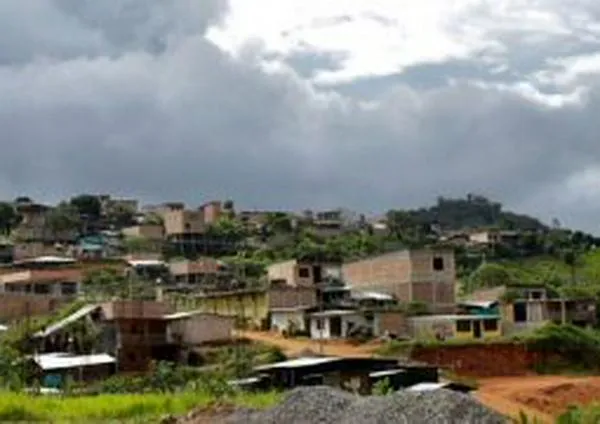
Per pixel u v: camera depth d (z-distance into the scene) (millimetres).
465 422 31094
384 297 106188
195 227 156625
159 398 47500
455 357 84062
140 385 66938
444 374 76125
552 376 83625
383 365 67375
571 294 106938
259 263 132875
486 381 79875
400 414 31984
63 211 170000
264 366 70250
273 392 56625
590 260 151625
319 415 33969
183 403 45844
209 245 155250
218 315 88875
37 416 42812
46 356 78438
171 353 85062
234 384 63469
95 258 132500
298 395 35656
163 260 135375
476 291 119562
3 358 72625
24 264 124250
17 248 139250
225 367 74438
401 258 109062
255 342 89062
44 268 120562
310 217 187000
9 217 168125
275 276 116938
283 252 143625
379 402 33250
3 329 90500
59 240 155000
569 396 71750
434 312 101812
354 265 115438
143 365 83500
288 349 84938
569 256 150875
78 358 77250
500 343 85500
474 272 137125
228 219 170875
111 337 84188
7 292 108062
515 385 76000
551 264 150250
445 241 160250
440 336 92938
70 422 41406
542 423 52125
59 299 104688
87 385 67500
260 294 102625
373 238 162250
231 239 159250
